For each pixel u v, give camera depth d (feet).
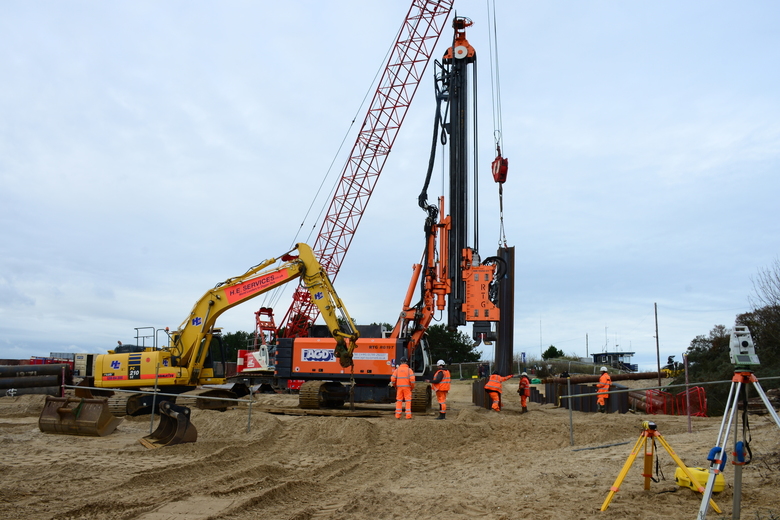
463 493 29.55
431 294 82.79
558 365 201.05
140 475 32.53
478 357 242.58
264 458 41.39
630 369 200.95
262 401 92.32
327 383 73.87
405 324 82.79
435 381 62.34
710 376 86.43
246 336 271.08
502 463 38.55
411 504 27.63
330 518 25.50
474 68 85.25
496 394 76.07
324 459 41.98
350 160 164.55
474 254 80.84
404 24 156.15
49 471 34.68
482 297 78.84
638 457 35.47
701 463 32.24
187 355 67.97
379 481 35.09
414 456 44.96
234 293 68.64
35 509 26.35
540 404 97.35
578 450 40.75
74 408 48.39
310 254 68.59
